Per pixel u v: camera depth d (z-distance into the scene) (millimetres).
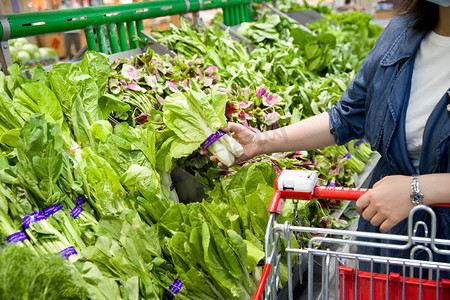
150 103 1867
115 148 1422
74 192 1295
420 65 1209
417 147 1209
